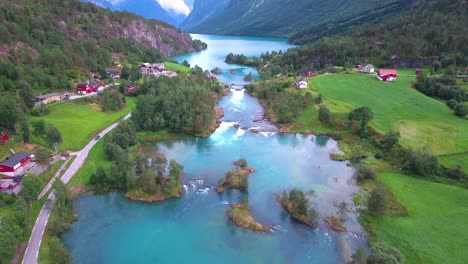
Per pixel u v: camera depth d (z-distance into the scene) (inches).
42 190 3417.8
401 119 5369.1
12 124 4136.3
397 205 3363.7
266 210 3376.0
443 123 5167.3
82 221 3157.0
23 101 5000.0
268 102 6776.6
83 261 2677.2
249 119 6048.2
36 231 2839.6
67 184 3609.7
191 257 2753.4
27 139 4126.5
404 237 2918.3
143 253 2785.4
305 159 4525.1
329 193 3686.0
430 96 6535.4
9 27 7170.3
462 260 2623.0
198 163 4328.3
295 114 5856.3
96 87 6604.3
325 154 4690.0
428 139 4648.1
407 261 2655.0
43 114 5132.9
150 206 3412.9
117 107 5880.9
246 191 3705.7
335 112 5748.0
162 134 5211.6
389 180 3828.7
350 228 3105.3
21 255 2556.6
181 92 5743.1
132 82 7313.0
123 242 2906.0
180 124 5354.3
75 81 6835.6
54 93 6067.9
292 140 5172.2
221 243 2915.8
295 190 3373.5
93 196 3545.8
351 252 2812.5
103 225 3112.7
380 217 3213.6
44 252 2608.3
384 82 7283.5
